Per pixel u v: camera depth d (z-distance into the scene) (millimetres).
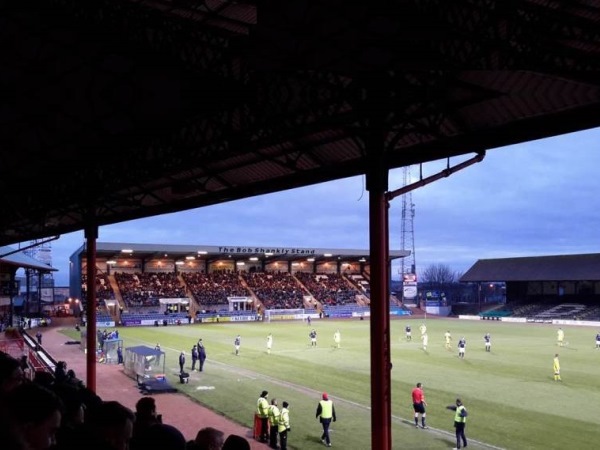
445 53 8945
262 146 11617
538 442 20094
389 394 11602
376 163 11109
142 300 85812
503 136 11320
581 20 8586
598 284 92688
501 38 8562
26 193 24062
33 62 15297
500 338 57656
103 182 18281
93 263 25906
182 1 12195
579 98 10172
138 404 5848
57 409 2924
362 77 9953
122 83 14031
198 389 30297
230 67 10992
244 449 4129
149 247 87812
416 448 19500
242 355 43688
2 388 4602
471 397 27484
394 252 106500
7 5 13250
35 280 119250
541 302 97500
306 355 43438
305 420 23719
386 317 11555
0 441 2461
